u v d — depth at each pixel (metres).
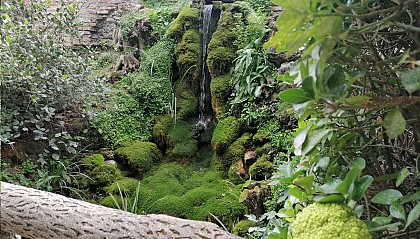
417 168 0.72
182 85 3.71
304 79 0.58
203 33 3.90
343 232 0.61
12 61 2.87
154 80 3.70
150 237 1.35
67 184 2.90
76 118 3.23
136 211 2.71
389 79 0.63
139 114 3.52
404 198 0.67
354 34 0.60
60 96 3.17
